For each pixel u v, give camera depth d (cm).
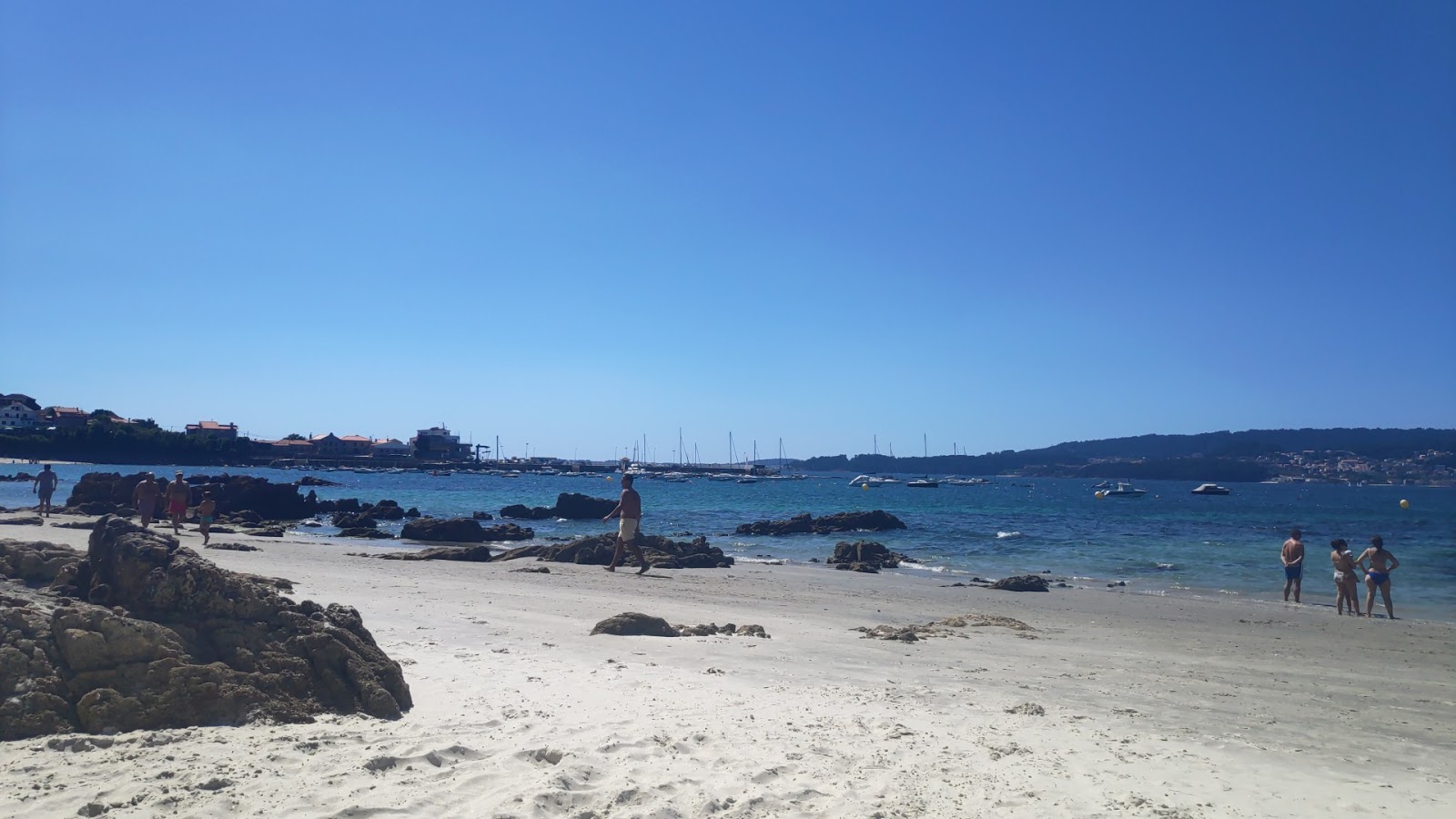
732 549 3741
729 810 566
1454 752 801
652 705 809
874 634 1336
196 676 693
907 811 579
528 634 1177
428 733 683
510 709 770
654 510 6938
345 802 538
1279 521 6209
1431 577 2773
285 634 764
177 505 2827
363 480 12888
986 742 749
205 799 536
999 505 8562
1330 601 2222
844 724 777
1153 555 3388
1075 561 3184
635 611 1509
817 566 2922
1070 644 1362
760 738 719
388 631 1156
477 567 2391
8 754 592
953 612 1736
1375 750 797
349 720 709
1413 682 1156
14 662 655
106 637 685
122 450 13612
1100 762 711
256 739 644
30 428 13975
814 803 585
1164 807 610
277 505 4975
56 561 848
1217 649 1384
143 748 615
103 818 507
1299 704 982
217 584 767
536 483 14288
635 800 573
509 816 527
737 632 1301
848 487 15262
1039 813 587
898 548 3712
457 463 18225
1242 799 637
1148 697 980
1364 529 5338
